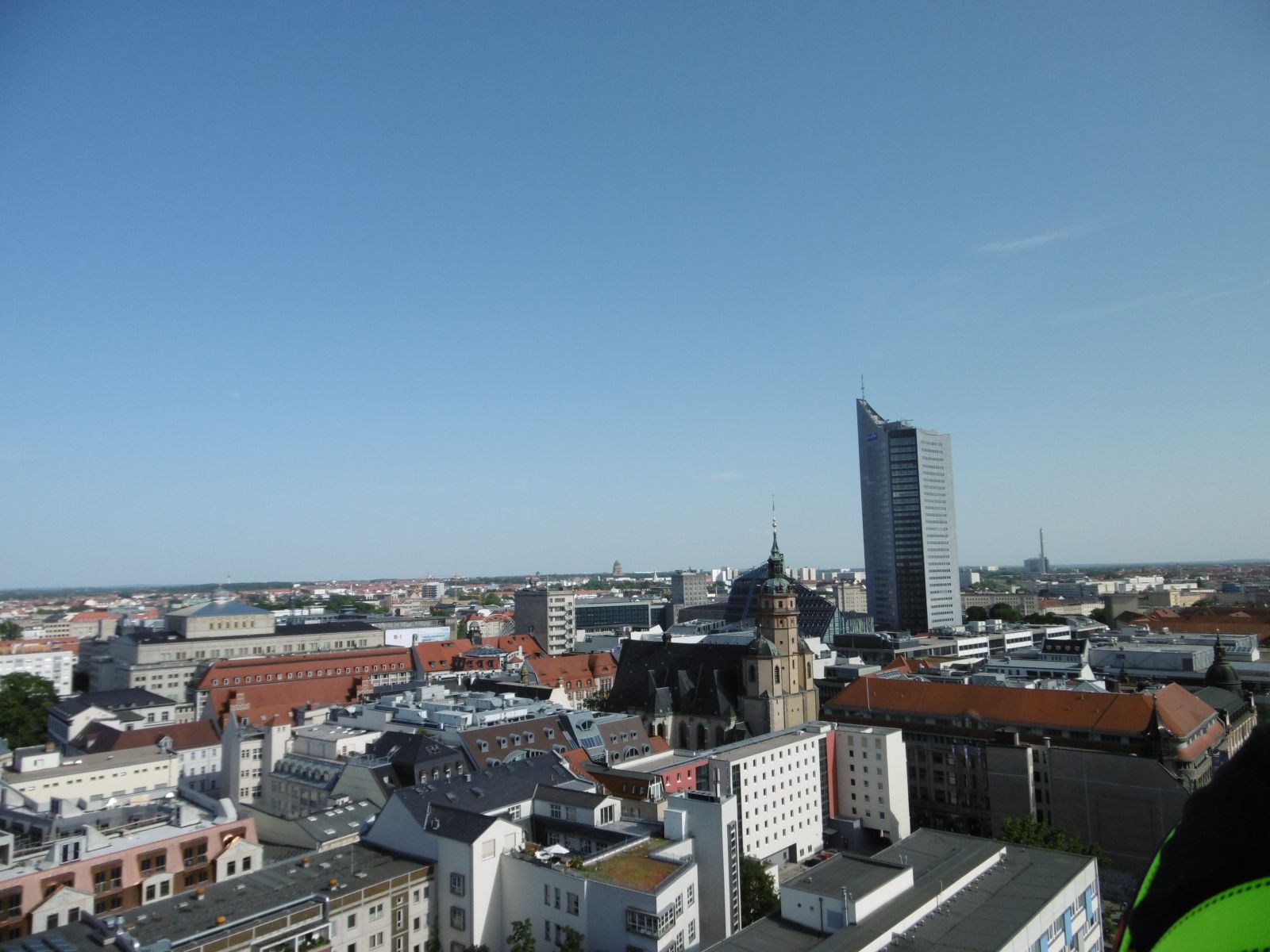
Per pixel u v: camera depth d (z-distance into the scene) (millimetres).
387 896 95312
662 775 138875
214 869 106500
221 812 112438
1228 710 186750
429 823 103938
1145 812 143375
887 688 189125
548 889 94375
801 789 156125
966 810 166125
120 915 86938
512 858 98250
